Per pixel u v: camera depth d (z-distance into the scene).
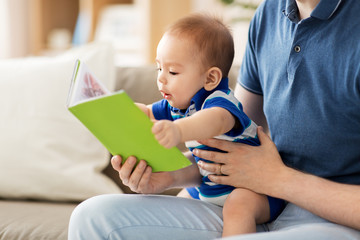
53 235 1.15
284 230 0.94
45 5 3.62
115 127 0.88
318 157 1.03
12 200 1.46
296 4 1.08
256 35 1.19
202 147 1.09
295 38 1.03
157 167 1.00
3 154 1.43
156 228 0.98
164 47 1.04
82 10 3.57
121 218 0.97
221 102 0.97
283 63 1.08
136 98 1.52
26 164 1.42
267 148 1.06
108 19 3.56
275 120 1.10
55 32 3.64
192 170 1.13
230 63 1.10
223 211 1.01
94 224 0.96
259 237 0.81
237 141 1.07
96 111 0.83
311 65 1.01
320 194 0.95
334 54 0.97
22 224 1.20
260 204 1.02
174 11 3.35
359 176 1.01
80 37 3.56
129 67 1.62
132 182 1.00
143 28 3.33
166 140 0.83
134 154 0.97
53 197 1.42
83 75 0.87
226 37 1.09
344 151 1.00
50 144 1.43
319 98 1.00
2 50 3.29
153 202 1.02
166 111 1.12
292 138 1.07
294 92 1.04
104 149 1.48
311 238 0.83
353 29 0.96
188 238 0.98
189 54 1.03
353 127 0.97
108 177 1.48
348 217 0.90
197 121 0.89
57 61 1.54
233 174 1.04
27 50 3.57
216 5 3.31
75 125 1.47
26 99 1.47
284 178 1.00
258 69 1.19
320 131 1.01
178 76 1.03
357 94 0.94
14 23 3.40
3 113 1.47
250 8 2.41
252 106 1.26
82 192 1.41
